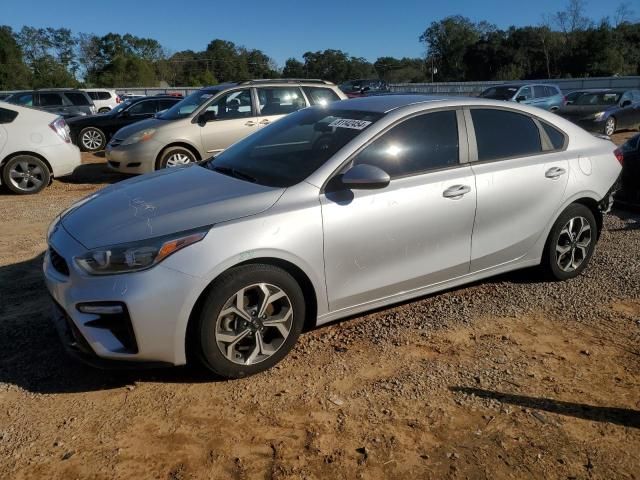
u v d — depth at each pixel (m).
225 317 3.17
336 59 109.81
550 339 3.81
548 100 19.38
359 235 3.53
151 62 87.75
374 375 3.37
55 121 9.30
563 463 2.64
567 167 4.52
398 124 3.82
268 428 2.89
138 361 3.05
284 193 3.38
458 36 84.25
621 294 4.52
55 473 2.58
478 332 3.91
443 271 3.99
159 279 2.96
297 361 3.53
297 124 4.32
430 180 3.82
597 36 62.81
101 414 3.01
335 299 3.57
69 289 3.06
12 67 68.31
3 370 3.44
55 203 8.36
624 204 7.25
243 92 9.67
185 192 3.55
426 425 2.91
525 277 4.87
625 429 2.88
